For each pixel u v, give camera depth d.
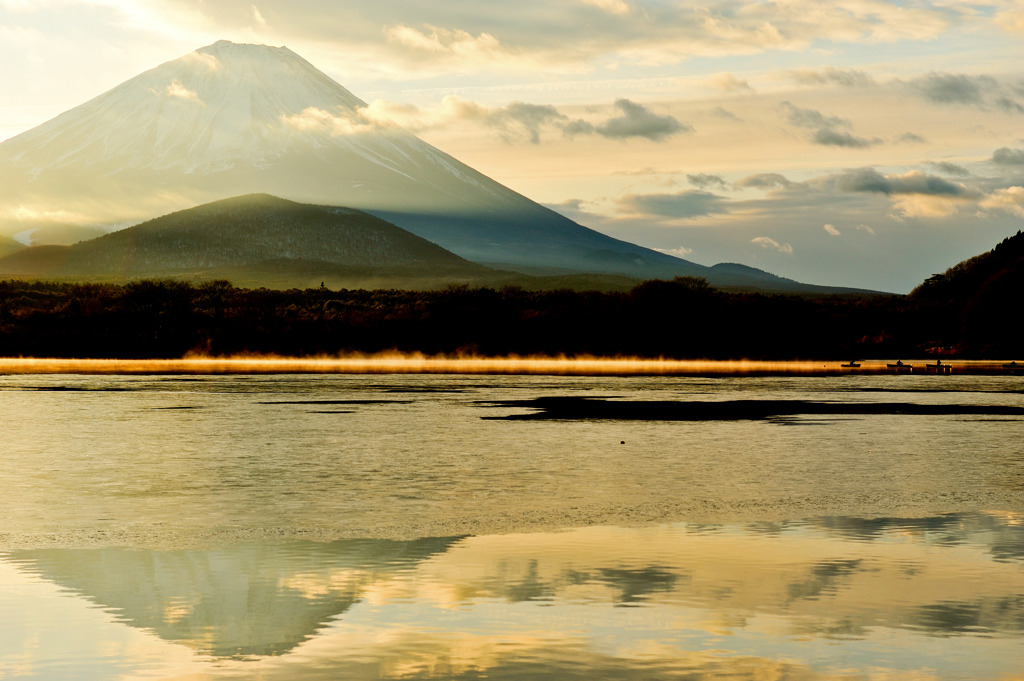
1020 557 18.94
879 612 15.73
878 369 115.31
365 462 32.25
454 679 13.13
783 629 14.94
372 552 19.39
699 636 14.70
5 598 16.47
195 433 41.28
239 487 27.08
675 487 27.05
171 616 15.60
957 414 52.47
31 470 30.42
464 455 34.03
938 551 19.44
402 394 67.00
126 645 14.37
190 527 21.70
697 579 17.47
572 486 27.22
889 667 13.55
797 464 31.81
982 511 23.56
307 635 14.74
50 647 14.27
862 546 19.86
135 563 18.61
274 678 13.18
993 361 143.25
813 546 19.83
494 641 14.48
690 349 143.50
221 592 16.80
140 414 50.62
